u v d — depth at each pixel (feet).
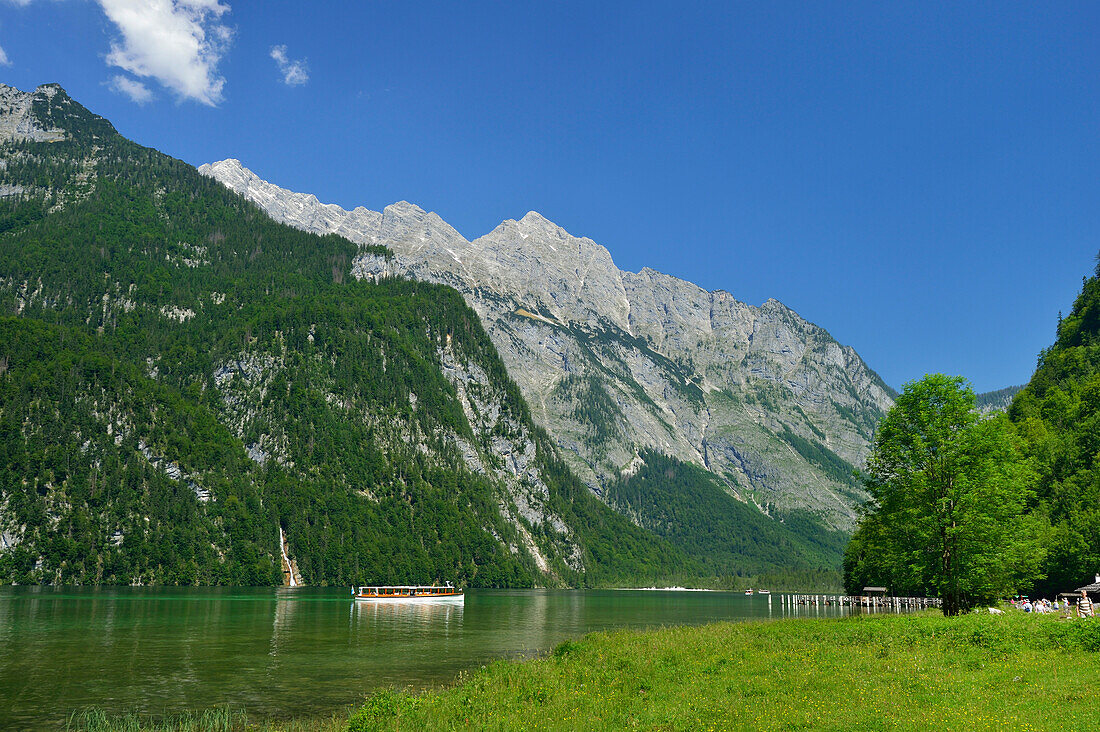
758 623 237.86
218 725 148.87
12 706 166.30
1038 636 141.79
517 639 314.14
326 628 356.59
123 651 258.16
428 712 123.13
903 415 219.61
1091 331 595.06
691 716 108.99
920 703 105.19
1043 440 405.39
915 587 220.23
